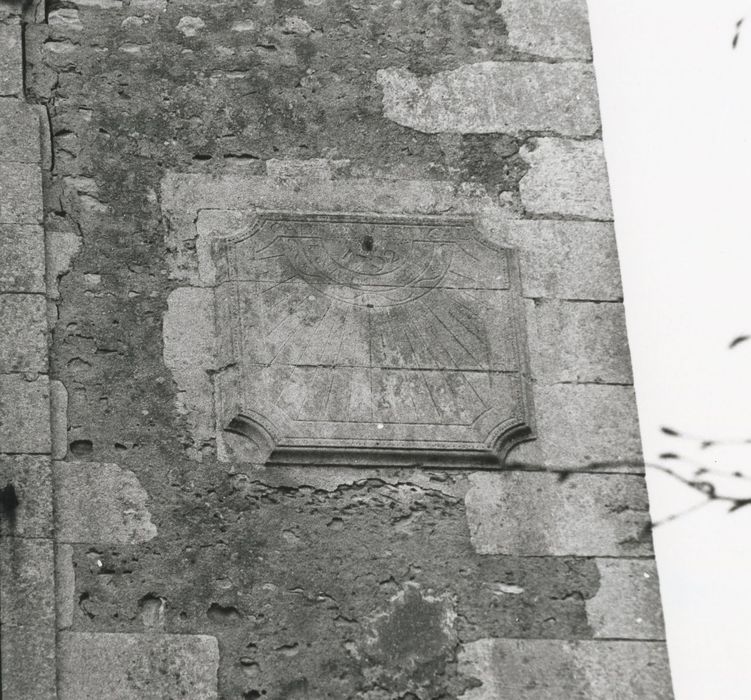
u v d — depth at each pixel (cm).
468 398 825
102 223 842
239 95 880
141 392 811
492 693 775
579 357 840
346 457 809
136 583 776
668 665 785
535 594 794
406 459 811
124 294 829
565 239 865
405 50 899
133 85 875
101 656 760
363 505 803
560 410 829
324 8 905
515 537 803
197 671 764
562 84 900
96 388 809
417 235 858
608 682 781
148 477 795
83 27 885
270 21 898
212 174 860
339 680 771
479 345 836
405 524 802
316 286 839
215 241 845
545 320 847
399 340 832
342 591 786
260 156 867
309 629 778
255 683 766
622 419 830
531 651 783
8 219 829
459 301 845
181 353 820
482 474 812
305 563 789
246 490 800
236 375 816
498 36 908
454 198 869
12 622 756
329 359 825
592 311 850
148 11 894
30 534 772
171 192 854
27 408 796
